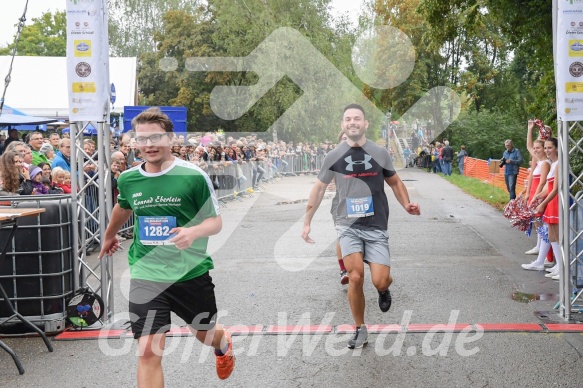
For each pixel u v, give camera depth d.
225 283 7.41
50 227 5.55
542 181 7.95
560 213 5.82
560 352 4.83
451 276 7.67
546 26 11.05
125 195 3.66
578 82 5.71
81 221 5.87
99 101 5.56
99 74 5.54
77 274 5.80
